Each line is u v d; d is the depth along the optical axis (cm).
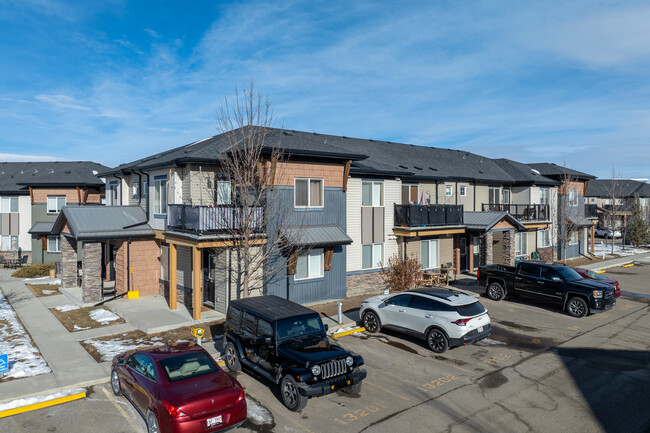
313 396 905
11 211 3319
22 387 998
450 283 2333
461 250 2628
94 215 1978
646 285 2423
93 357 1209
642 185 6375
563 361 1237
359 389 1040
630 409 942
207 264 1800
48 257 3203
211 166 1719
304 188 1791
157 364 846
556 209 3291
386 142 2936
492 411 932
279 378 962
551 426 870
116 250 2023
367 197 2077
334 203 1888
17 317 1650
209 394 775
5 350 1263
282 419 896
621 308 1889
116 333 1437
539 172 3384
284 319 1032
